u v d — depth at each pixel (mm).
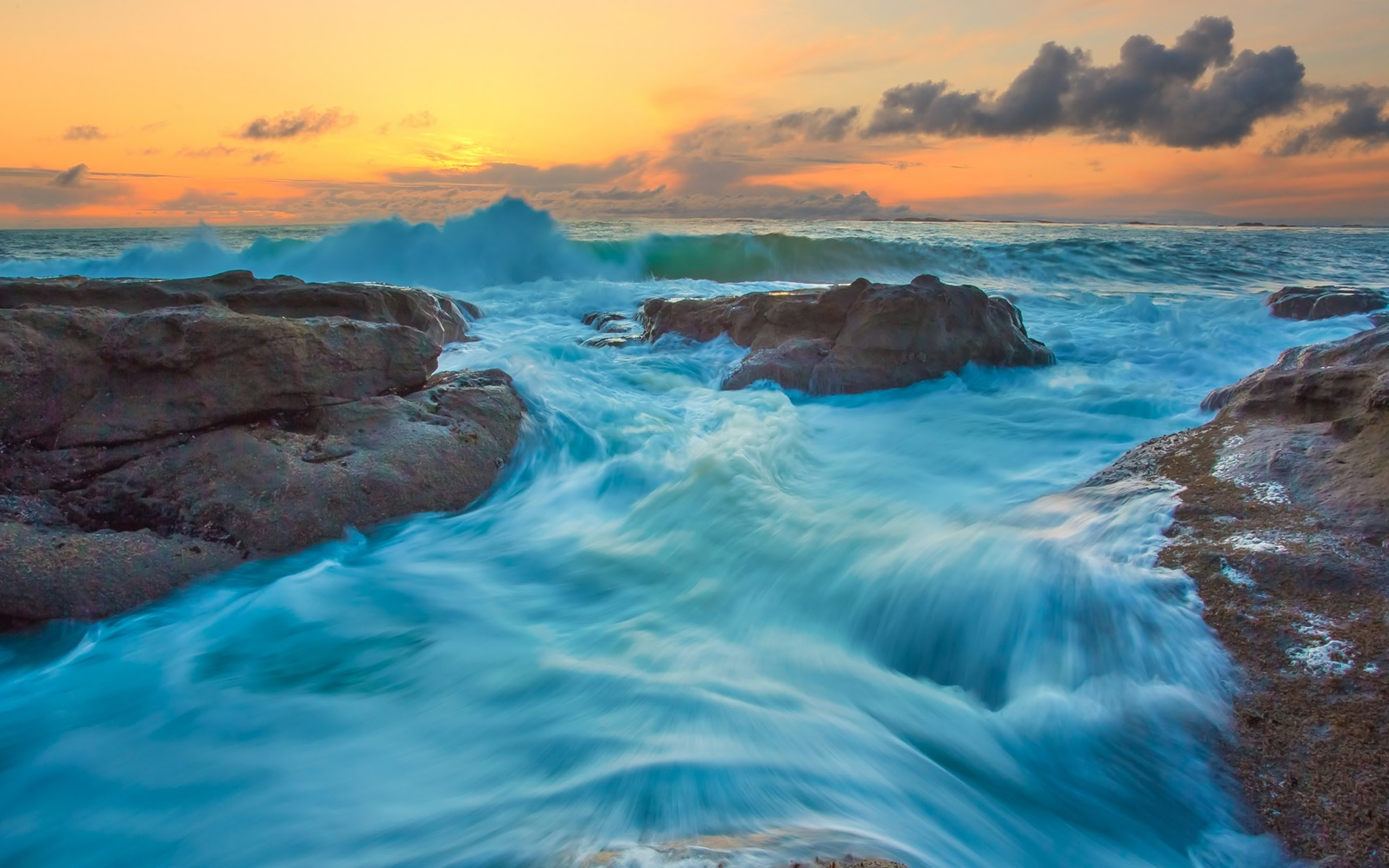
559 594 4656
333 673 3854
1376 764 2682
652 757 3055
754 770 2955
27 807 3055
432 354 6543
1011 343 9398
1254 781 2818
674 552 5086
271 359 5461
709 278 21672
